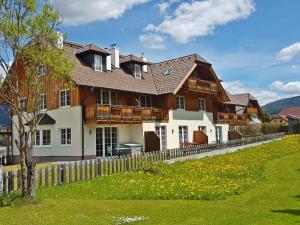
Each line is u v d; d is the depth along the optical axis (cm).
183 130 4162
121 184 1728
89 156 3119
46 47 1344
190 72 3981
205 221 1006
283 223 949
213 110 4759
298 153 3117
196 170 2206
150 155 2416
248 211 1128
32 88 1344
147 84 3912
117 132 3462
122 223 1017
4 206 1309
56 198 1450
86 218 1084
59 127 3209
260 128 6025
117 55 3772
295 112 9850
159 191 1527
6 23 1271
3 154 3762
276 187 1583
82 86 3075
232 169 2194
